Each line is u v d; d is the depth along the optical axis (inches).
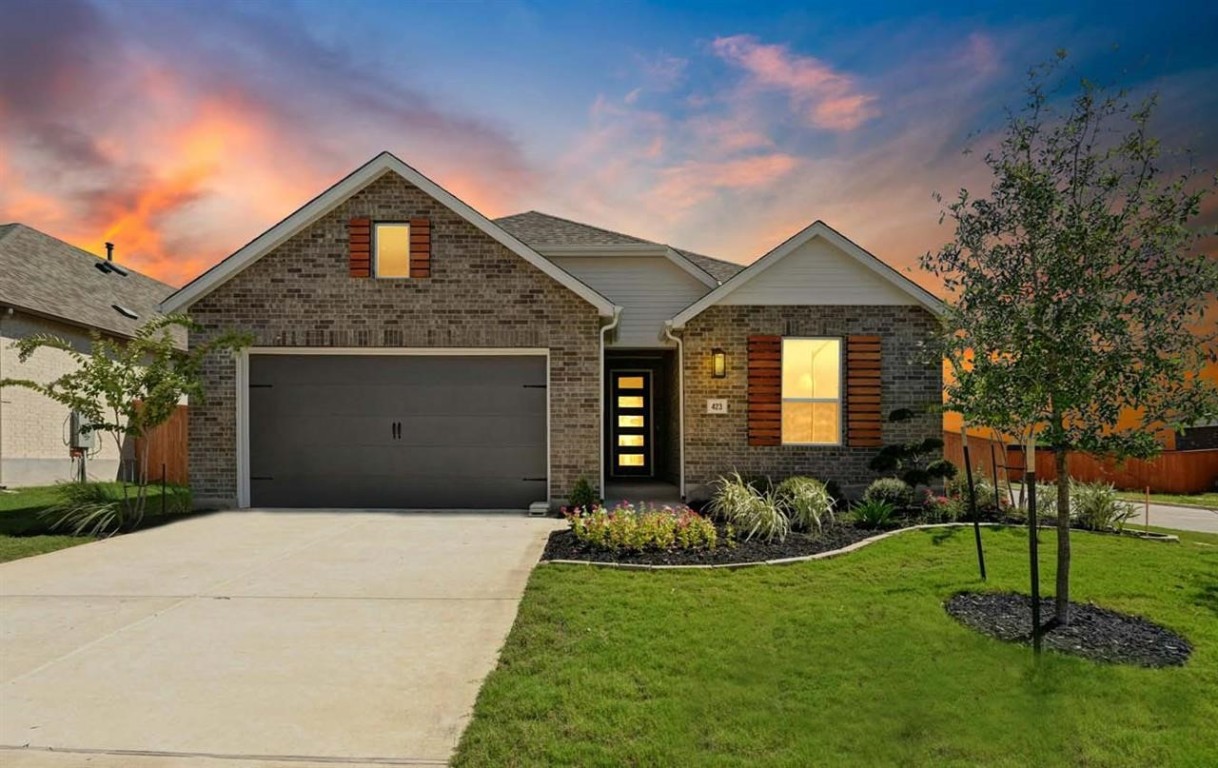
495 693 153.4
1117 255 188.9
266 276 418.0
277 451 420.2
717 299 457.1
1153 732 138.4
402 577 254.7
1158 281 185.2
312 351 421.1
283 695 154.9
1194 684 160.6
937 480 451.8
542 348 419.5
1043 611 215.5
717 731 137.0
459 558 285.0
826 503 366.6
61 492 384.2
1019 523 369.7
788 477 452.8
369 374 422.9
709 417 457.7
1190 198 183.2
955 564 270.5
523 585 243.3
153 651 181.2
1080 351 187.3
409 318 418.0
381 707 149.3
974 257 211.6
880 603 218.7
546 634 190.1
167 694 155.3
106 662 173.6
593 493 406.0
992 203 208.5
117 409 366.6
